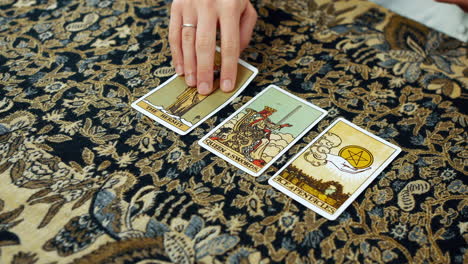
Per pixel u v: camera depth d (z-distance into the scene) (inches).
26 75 60.0
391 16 68.8
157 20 68.1
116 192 48.0
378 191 48.3
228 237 44.7
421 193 48.3
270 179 49.1
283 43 64.7
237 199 47.6
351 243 44.5
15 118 54.8
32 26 67.2
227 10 54.3
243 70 60.5
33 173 49.5
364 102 57.1
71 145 52.2
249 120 54.7
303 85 59.1
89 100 57.0
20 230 44.9
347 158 51.0
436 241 44.8
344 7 70.2
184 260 42.9
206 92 56.7
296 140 52.7
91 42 64.8
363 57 62.7
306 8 70.0
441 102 57.1
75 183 48.7
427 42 65.0
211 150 51.8
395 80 59.7
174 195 47.8
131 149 51.9
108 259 43.0
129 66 61.4
